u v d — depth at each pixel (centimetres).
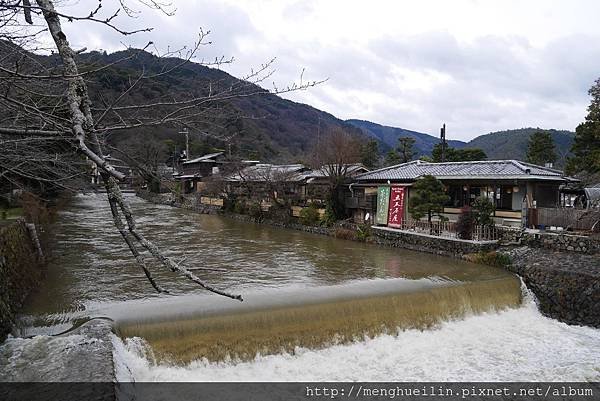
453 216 2250
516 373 955
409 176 2397
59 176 397
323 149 2938
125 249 1823
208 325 913
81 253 1730
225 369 879
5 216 1369
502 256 1644
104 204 3788
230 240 2241
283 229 2781
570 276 1359
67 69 257
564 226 1792
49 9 242
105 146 299
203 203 3950
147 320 923
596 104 2702
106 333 828
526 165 2105
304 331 990
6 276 976
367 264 1684
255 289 1248
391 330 1100
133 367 795
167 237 2291
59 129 262
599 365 1001
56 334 848
